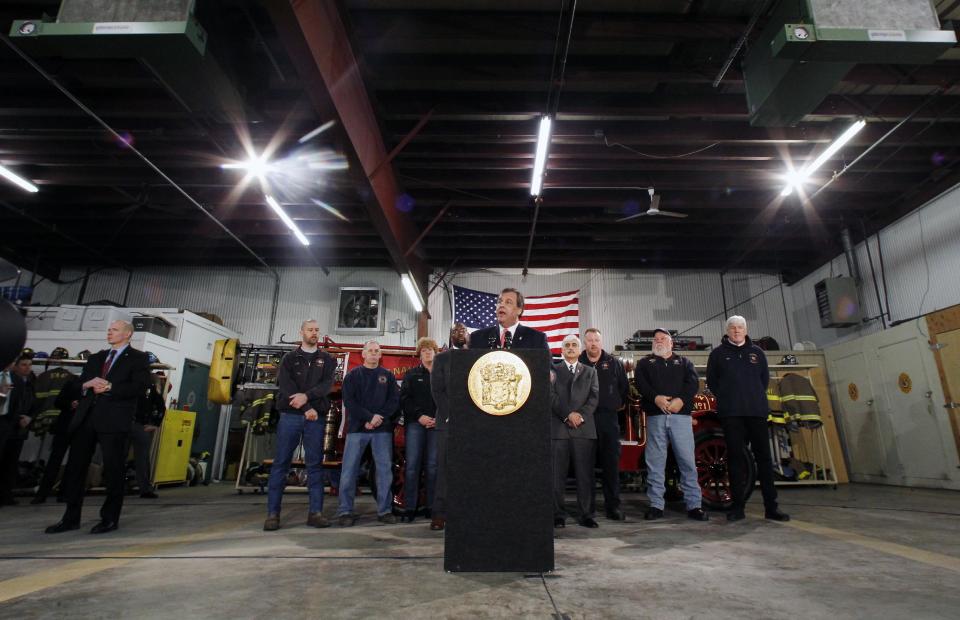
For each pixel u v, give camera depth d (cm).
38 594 186
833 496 586
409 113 664
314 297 1220
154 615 162
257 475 666
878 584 201
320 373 386
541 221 967
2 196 898
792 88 469
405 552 264
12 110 656
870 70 603
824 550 270
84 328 812
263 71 596
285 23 425
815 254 1105
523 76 604
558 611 164
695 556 253
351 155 599
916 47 400
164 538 317
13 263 1121
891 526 357
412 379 449
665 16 549
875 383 833
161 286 1222
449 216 966
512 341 331
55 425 572
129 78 598
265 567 228
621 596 181
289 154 711
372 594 183
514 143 745
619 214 962
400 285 1224
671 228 1022
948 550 271
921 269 830
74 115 672
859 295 949
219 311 1206
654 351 435
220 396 789
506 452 212
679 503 501
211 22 485
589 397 382
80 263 1202
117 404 353
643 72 599
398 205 830
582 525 363
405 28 552
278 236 1090
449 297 1218
